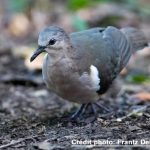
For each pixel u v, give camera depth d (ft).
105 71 37.78
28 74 52.37
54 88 36.52
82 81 35.81
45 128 35.70
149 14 68.80
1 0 70.03
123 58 40.55
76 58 35.60
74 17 63.87
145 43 43.80
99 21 66.44
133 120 36.91
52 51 34.88
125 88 47.32
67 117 39.22
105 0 69.56
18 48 59.06
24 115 40.32
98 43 38.32
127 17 67.21
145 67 55.11
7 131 35.60
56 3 71.56
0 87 48.47
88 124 36.47
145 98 43.50
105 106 42.32
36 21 67.05
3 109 42.24
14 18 67.21
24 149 31.78
